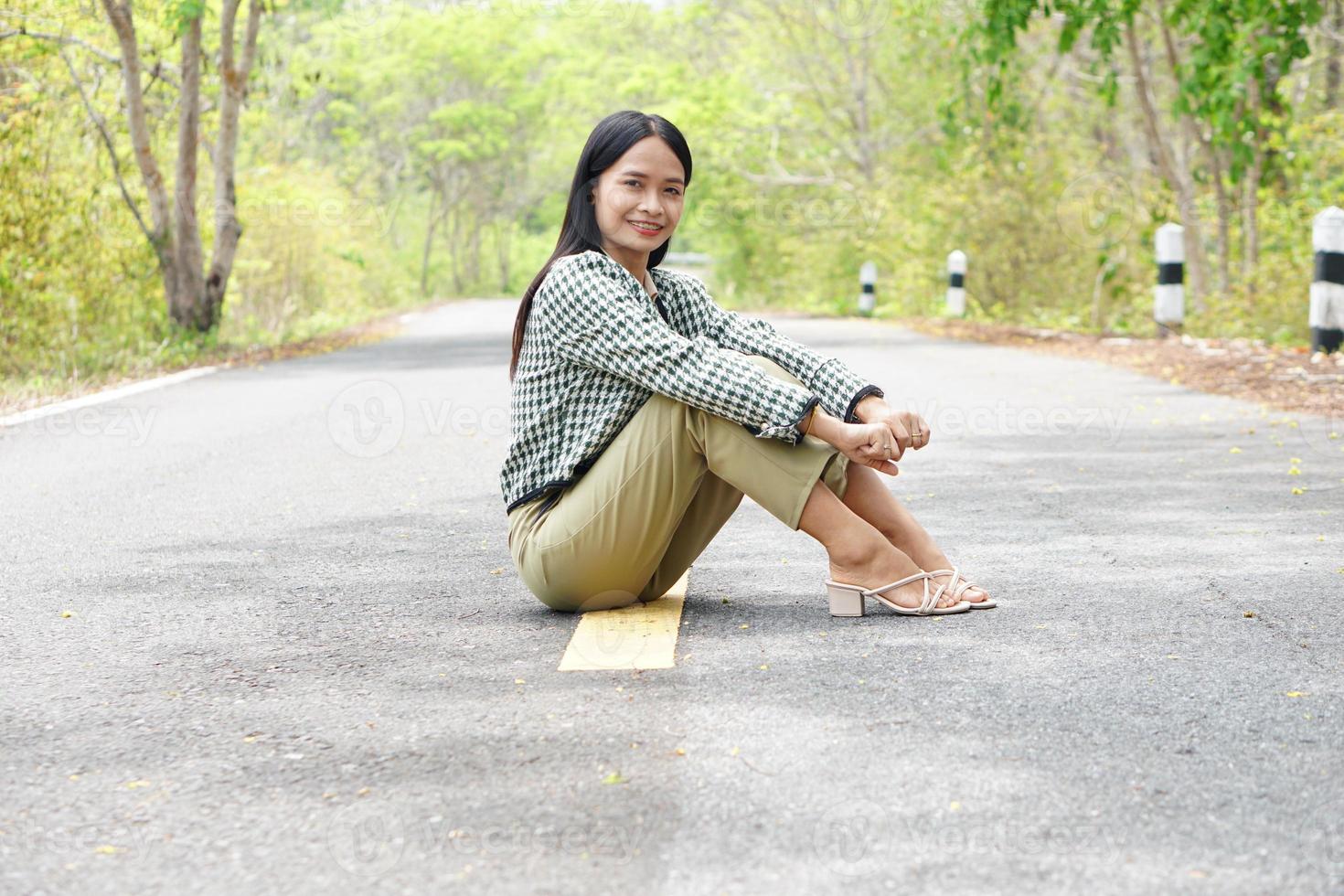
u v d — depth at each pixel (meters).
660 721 2.31
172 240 12.82
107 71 13.09
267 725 2.35
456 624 3.05
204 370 10.53
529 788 2.03
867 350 11.28
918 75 22.67
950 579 3.05
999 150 16.92
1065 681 2.49
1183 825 1.85
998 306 16.44
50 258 11.12
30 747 2.27
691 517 3.07
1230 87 10.97
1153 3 13.70
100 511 4.65
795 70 25.58
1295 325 11.18
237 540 4.12
